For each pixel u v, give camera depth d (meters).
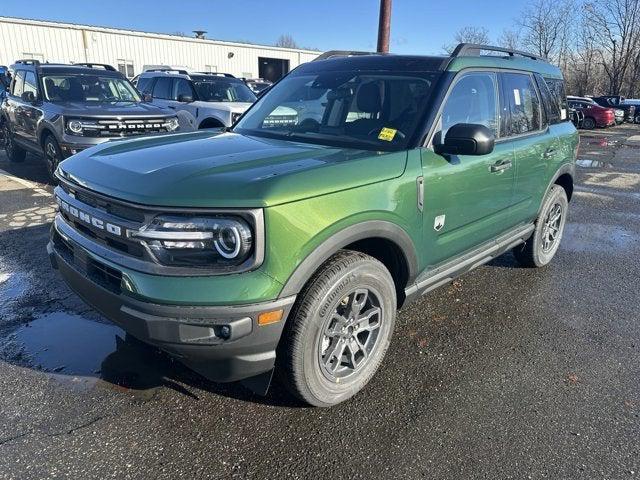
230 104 10.87
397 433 2.60
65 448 2.40
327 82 3.69
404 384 3.04
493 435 2.62
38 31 26.44
